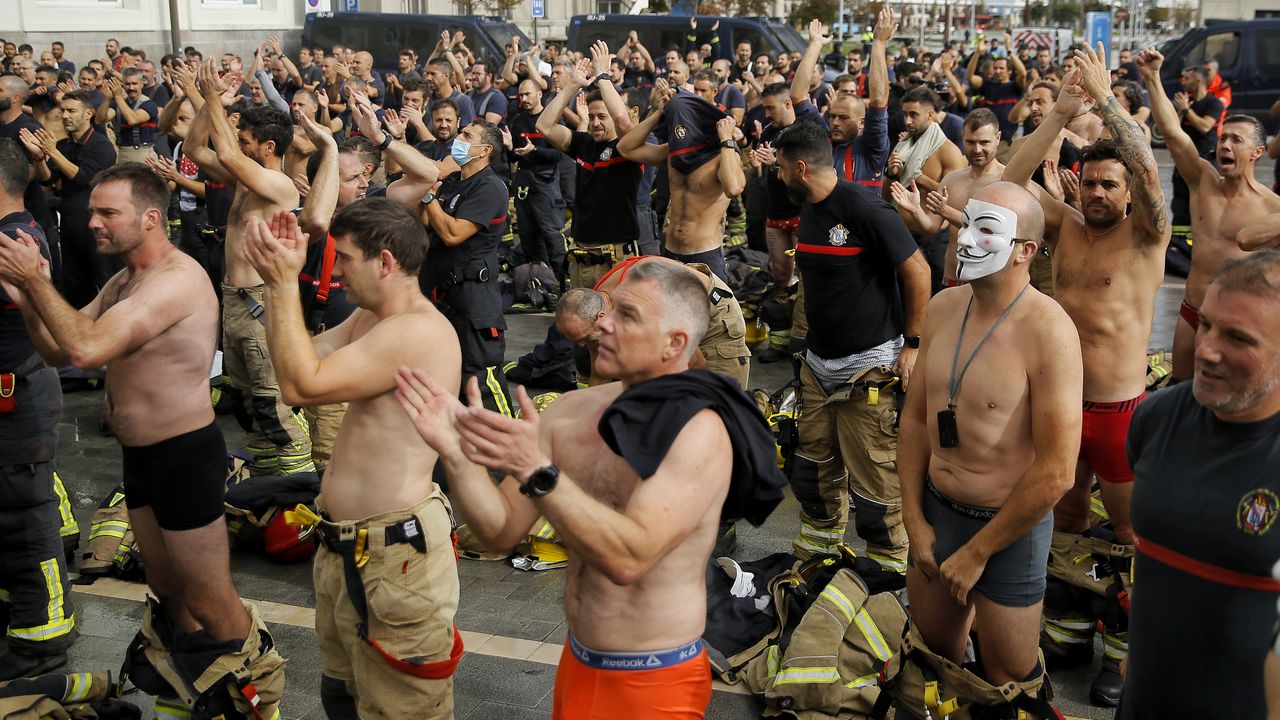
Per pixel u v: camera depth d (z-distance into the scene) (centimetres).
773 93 1013
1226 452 275
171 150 1397
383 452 351
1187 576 281
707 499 270
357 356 341
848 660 438
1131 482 479
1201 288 668
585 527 254
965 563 363
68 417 813
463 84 1686
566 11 3912
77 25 2075
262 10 2559
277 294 329
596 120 804
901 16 4597
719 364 620
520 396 262
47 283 373
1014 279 360
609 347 292
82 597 546
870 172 908
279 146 661
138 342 387
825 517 547
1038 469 349
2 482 459
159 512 401
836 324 515
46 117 1033
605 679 290
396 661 353
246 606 417
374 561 349
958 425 370
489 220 688
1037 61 2178
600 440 298
